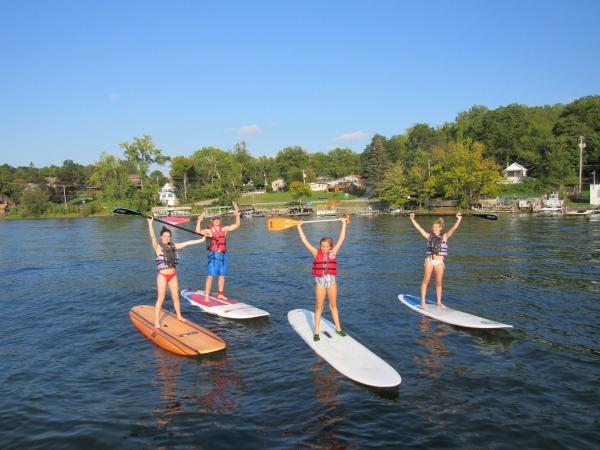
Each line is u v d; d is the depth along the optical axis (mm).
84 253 22484
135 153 70625
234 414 5336
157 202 72938
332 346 7195
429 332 8148
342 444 4695
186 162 97250
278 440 4785
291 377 6312
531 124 75000
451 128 94125
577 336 7883
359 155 128125
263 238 29250
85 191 88938
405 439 4777
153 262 18500
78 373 6711
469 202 55250
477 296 10891
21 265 18703
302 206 67438
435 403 5539
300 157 111125
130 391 6027
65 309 10711
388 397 5695
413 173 61562
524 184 62781
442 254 9203
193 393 5906
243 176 114375
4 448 4762
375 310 9734
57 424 5246
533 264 15445
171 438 4867
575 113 75500
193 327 8227
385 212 60312
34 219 66938
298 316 8969
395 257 18172
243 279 13992
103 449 4715
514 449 4582
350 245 23172
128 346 7809
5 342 8289
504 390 5871
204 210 67750
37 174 97688
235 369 6648
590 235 24984
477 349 7309
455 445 4660
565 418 5164
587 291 11258
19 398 5941
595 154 64500
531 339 7754
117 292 12438
